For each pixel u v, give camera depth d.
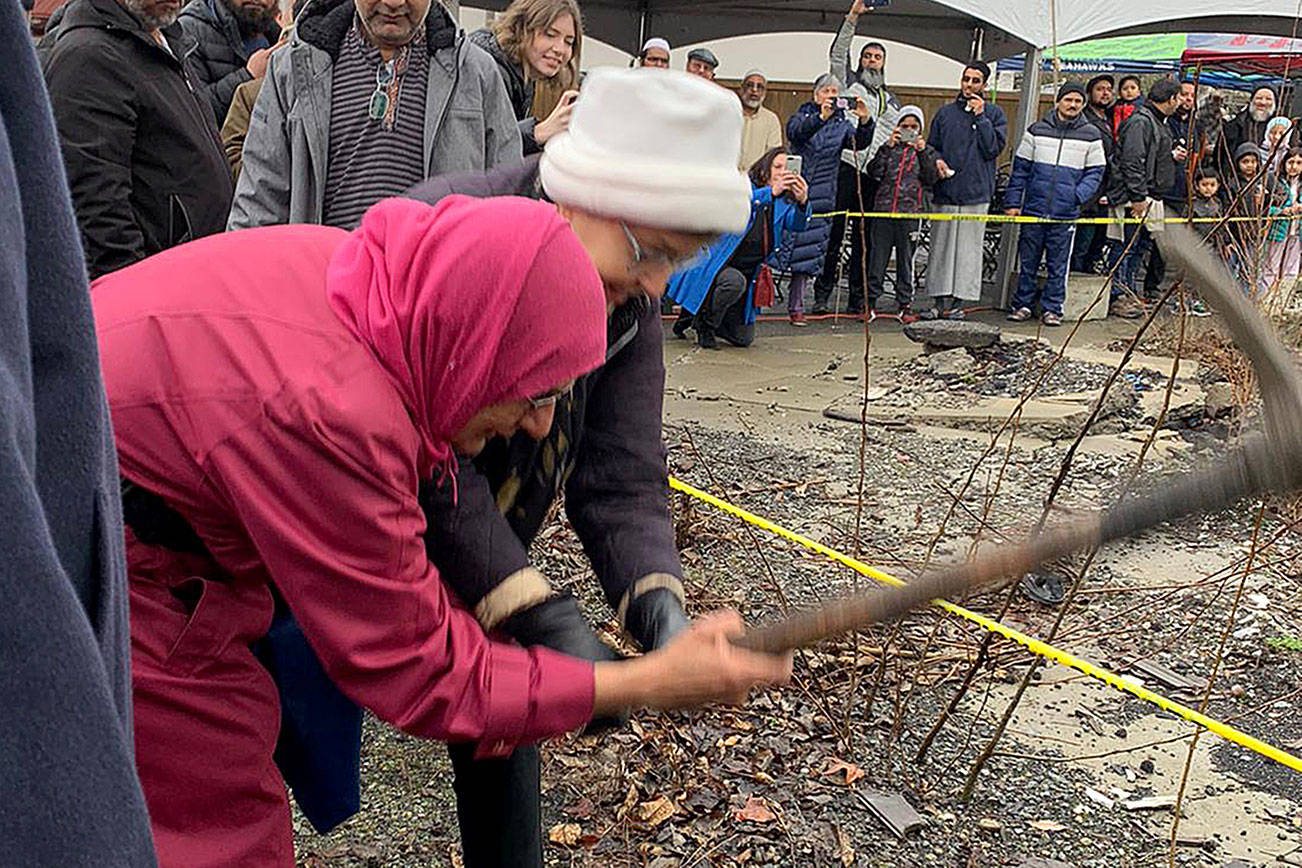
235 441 1.67
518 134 4.35
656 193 1.91
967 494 6.17
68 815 0.74
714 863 3.19
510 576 2.00
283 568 1.72
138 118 3.96
